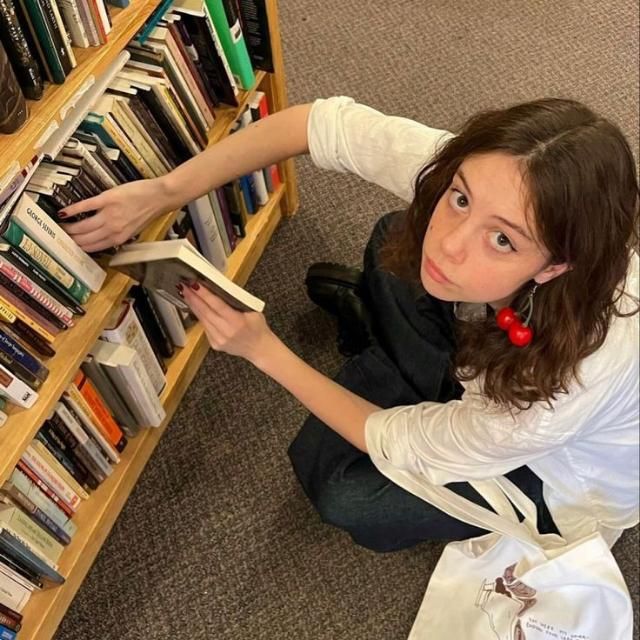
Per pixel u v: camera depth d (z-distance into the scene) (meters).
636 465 1.06
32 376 0.89
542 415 0.88
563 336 0.82
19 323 0.88
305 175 1.70
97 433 1.13
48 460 1.04
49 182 0.90
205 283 0.91
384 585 1.24
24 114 0.78
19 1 0.75
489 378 0.87
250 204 1.47
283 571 1.25
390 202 1.65
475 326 0.91
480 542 1.17
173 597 1.23
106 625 1.21
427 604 1.18
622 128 1.76
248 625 1.21
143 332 1.14
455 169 0.81
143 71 1.01
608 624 1.08
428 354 1.23
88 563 1.19
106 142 0.97
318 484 1.18
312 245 1.60
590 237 0.74
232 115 1.22
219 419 1.39
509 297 0.85
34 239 0.86
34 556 1.03
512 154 0.73
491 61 1.87
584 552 1.04
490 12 1.97
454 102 1.80
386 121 1.04
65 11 0.82
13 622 1.04
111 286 1.01
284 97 1.43
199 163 1.05
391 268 1.04
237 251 1.46
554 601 1.10
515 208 0.72
